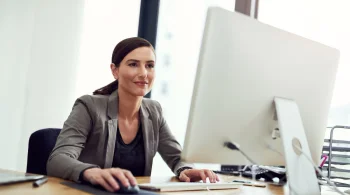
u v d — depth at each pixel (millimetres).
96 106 1400
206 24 766
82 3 2594
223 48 780
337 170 1614
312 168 929
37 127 2385
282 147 890
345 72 1778
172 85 2566
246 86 831
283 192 1150
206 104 783
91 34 2625
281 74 894
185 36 2551
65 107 2490
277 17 2164
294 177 871
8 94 2359
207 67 769
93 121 1370
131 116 1474
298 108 944
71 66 2529
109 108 1432
